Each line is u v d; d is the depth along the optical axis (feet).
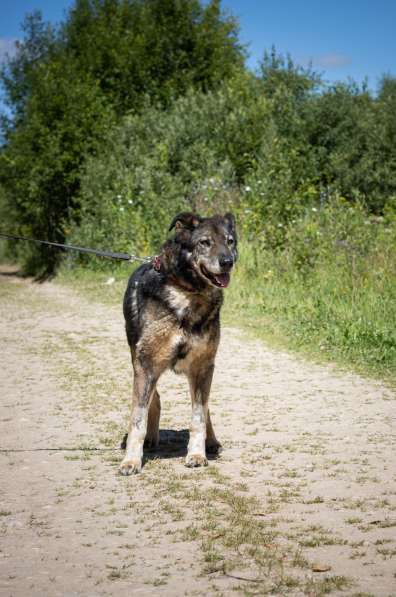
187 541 13.23
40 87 90.94
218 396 26.71
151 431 20.40
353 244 47.29
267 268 50.60
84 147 89.04
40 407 25.55
